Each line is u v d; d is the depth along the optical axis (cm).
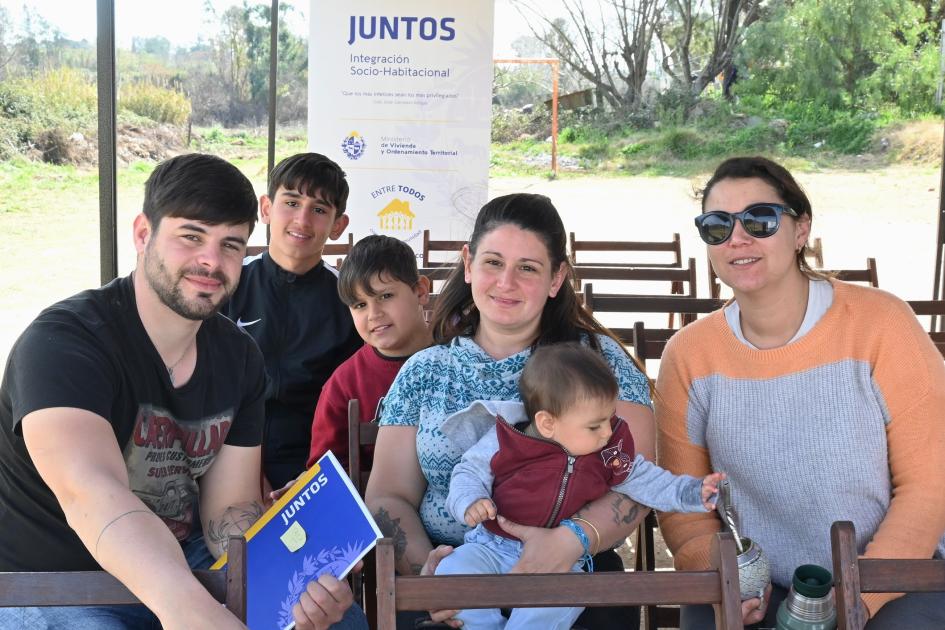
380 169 639
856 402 237
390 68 629
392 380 295
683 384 257
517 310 241
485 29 625
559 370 218
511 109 1698
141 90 1366
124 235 1160
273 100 670
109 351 208
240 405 241
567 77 1677
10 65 1300
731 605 164
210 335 233
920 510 229
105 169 504
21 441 202
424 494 252
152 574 164
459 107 634
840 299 242
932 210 1309
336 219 361
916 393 232
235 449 244
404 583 166
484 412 239
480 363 246
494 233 242
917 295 978
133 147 1362
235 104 1402
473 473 227
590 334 255
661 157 1611
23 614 201
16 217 1190
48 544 208
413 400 250
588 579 168
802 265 249
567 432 219
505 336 249
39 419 189
